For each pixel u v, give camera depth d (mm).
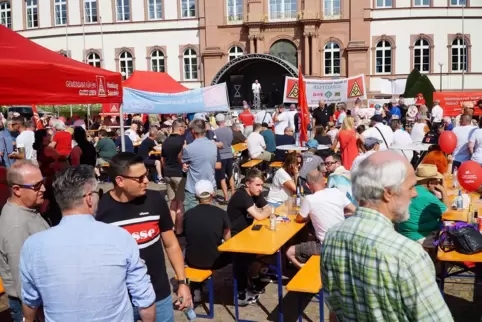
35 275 2861
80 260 2838
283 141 15180
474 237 5262
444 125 16281
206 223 6164
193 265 6234
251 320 6082
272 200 8555
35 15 43250
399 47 38344
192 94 14289
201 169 8828
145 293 3066
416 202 5867
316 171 6723
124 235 3018
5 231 4207
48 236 2916
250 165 13688
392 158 2611
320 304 5574
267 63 42500
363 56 38375
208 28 40188
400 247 2389
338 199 6473
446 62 38188
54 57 6902
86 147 9180
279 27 39500
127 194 3951
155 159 16609
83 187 3039
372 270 2408
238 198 6996
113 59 41750
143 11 41094
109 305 2861
